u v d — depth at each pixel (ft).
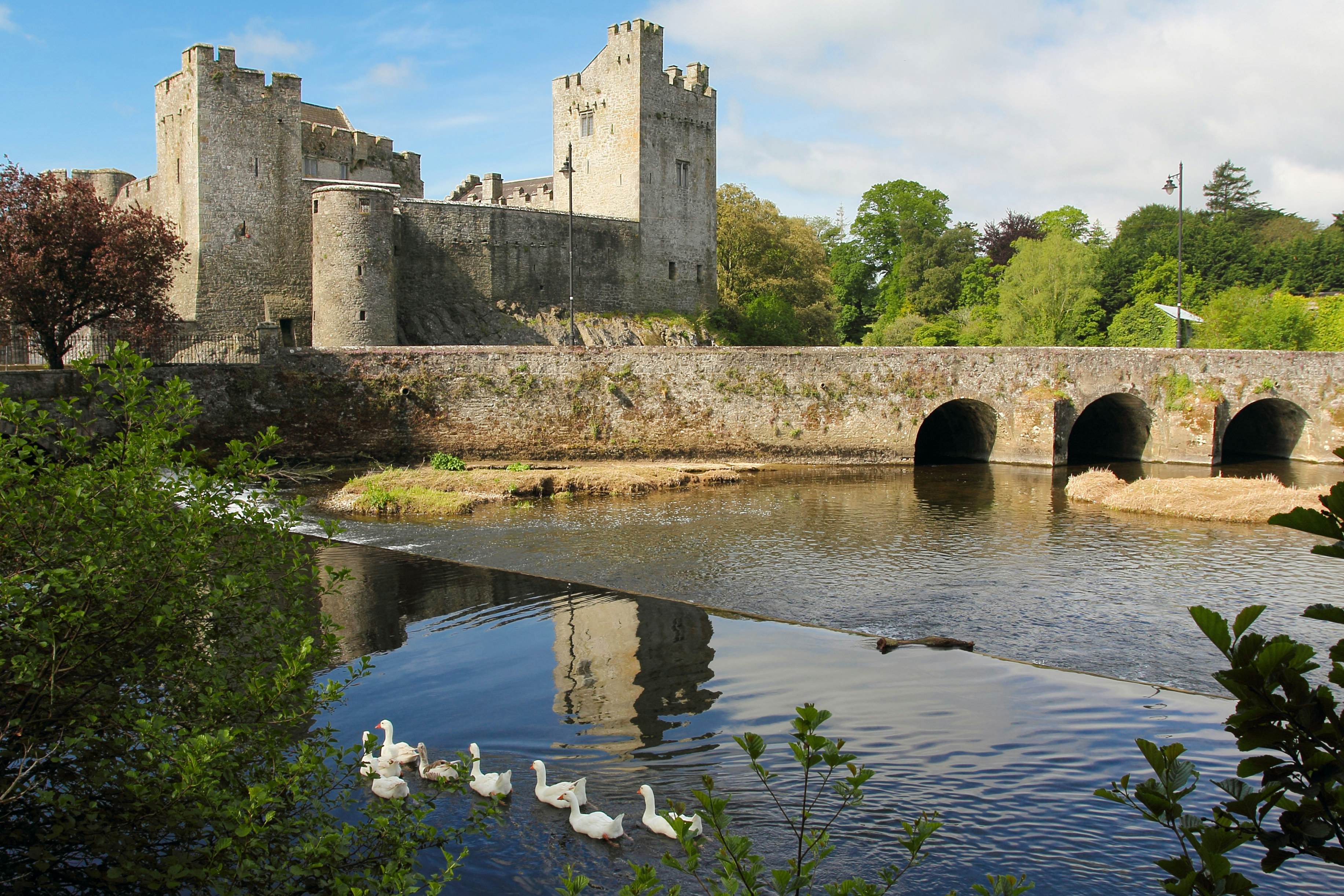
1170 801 13.91
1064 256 211.82
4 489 24.16
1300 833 12.61
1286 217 303.27
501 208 176.35
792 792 34.94
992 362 133.90
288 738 27.32
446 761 36.83
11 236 105.70
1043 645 52.90
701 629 55.77
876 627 56.44
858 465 131.75
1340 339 183.32
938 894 28.53
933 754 38.27
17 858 25.41
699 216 207.82
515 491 101.19
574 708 43.24
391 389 121.70
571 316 147.95
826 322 235.61
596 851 30.96
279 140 153.79
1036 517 91.86
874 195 314.55
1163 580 67.21
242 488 29.32
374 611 59.26
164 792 24.59
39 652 24.23
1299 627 56.34
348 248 147.23
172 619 25.35
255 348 132.57
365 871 26.30
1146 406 136.56
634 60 192.65
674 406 130.31
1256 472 126.21
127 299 113.60
